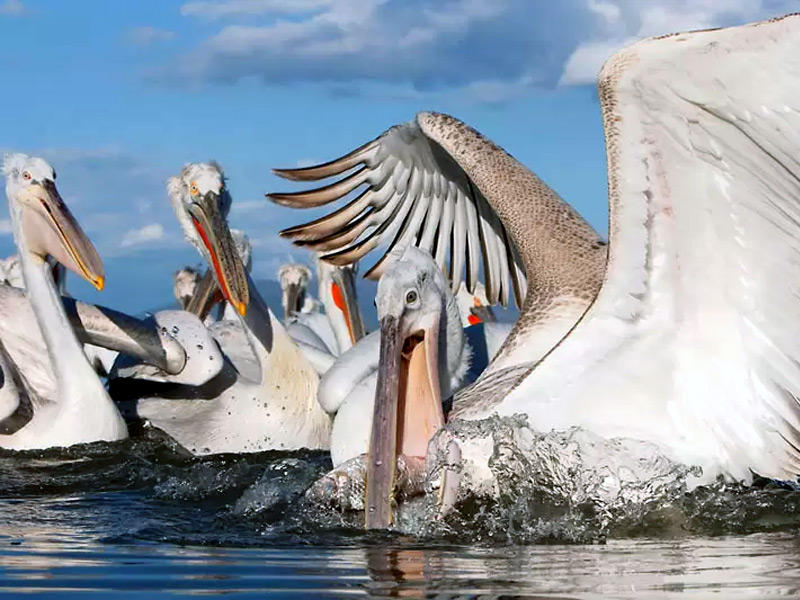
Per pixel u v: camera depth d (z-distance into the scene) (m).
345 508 9.09
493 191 11.91
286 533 8.37
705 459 8.98
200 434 14.10
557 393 9.19
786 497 8.89
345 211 13.05
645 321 9.16
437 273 9.55
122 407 14.61
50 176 14.46
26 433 13.59
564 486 8.93
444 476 8.74
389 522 8.52
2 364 13.67
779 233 8.70
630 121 8.54
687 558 7.34
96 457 13.04
